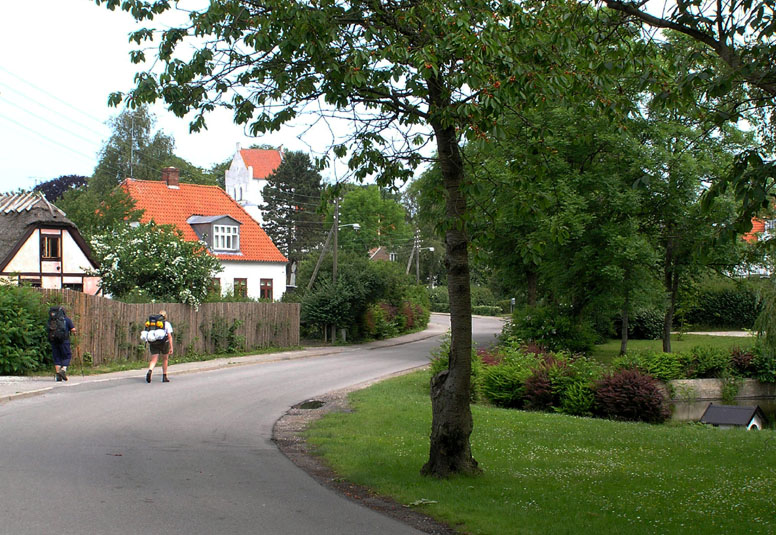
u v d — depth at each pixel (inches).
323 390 757.9
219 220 1797.5
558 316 1091.9
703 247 298.4
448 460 360.8
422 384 829.2
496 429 553.0
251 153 3521.2
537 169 382.0
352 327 1574.8
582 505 304.2
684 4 329.7
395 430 515.8
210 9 361.1
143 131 2696.9
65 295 818.8
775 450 488.7
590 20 383.6
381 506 303.0
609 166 962.7
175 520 263.9
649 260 960.3
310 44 340.5
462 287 363.3
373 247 3240.7
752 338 1072.8
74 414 523.2
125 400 613.3
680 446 504.4
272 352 1253.1
